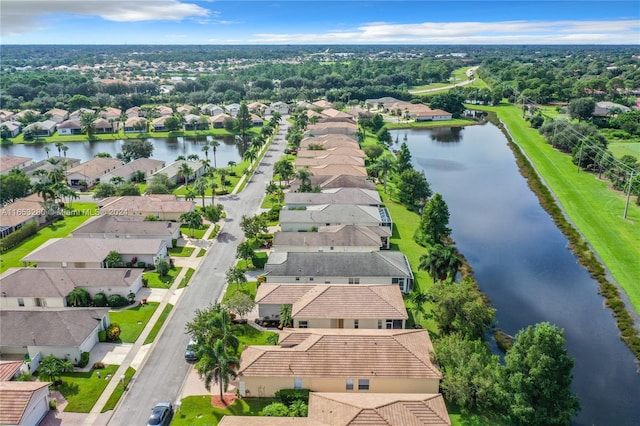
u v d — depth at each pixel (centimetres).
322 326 6906
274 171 14550
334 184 12769
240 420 4831
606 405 5916
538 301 8331
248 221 10006
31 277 7762
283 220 10388
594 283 9000
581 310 8075
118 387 5847
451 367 5675
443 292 6800
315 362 5684
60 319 6500
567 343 7169
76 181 14562
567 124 19812
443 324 6775
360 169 14412
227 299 7244
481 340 6769
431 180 15388
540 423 5175
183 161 15375
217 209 11081
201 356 5603
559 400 5166
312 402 5147
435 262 7625
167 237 9931
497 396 5356
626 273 9262
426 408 4991
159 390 5828
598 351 6994
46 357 6053
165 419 5294
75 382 5925
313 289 7325
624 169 14138
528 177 15588
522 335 5450
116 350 6594
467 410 5494
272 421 4816
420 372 5588
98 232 9956
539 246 10575
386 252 8881
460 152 19400
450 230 10462
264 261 9231
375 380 5609
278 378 5616
